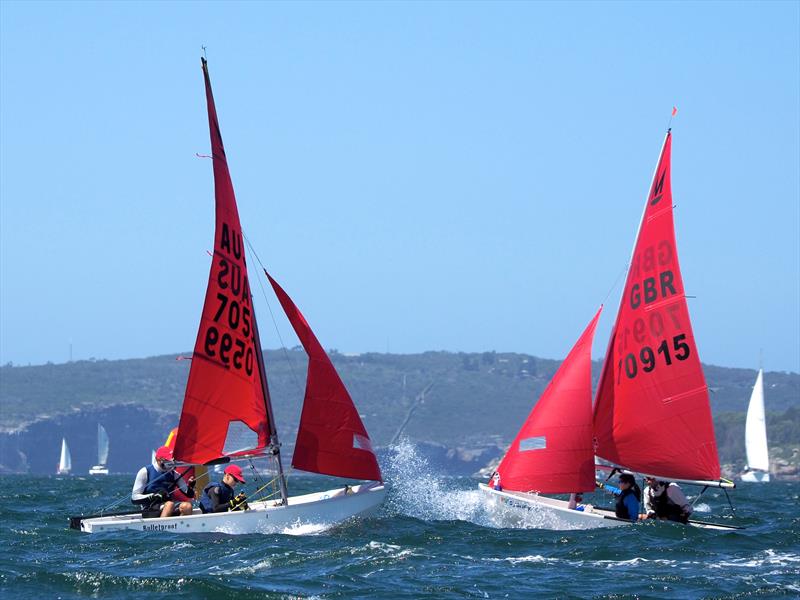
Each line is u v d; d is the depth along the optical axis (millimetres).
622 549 56031
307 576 48281
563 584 46969
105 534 59219
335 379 62250
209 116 61656
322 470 61656
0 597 44000
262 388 62125
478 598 44125
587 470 64938
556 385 65750
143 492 61469
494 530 63375
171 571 49188
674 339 65625
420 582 47219
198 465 61125
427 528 63844
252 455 61656
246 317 61844
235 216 62094
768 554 55281
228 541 57000
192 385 59625
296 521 60781
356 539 58562
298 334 61938
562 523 64188
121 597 44125
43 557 52875
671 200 66125
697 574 49438
